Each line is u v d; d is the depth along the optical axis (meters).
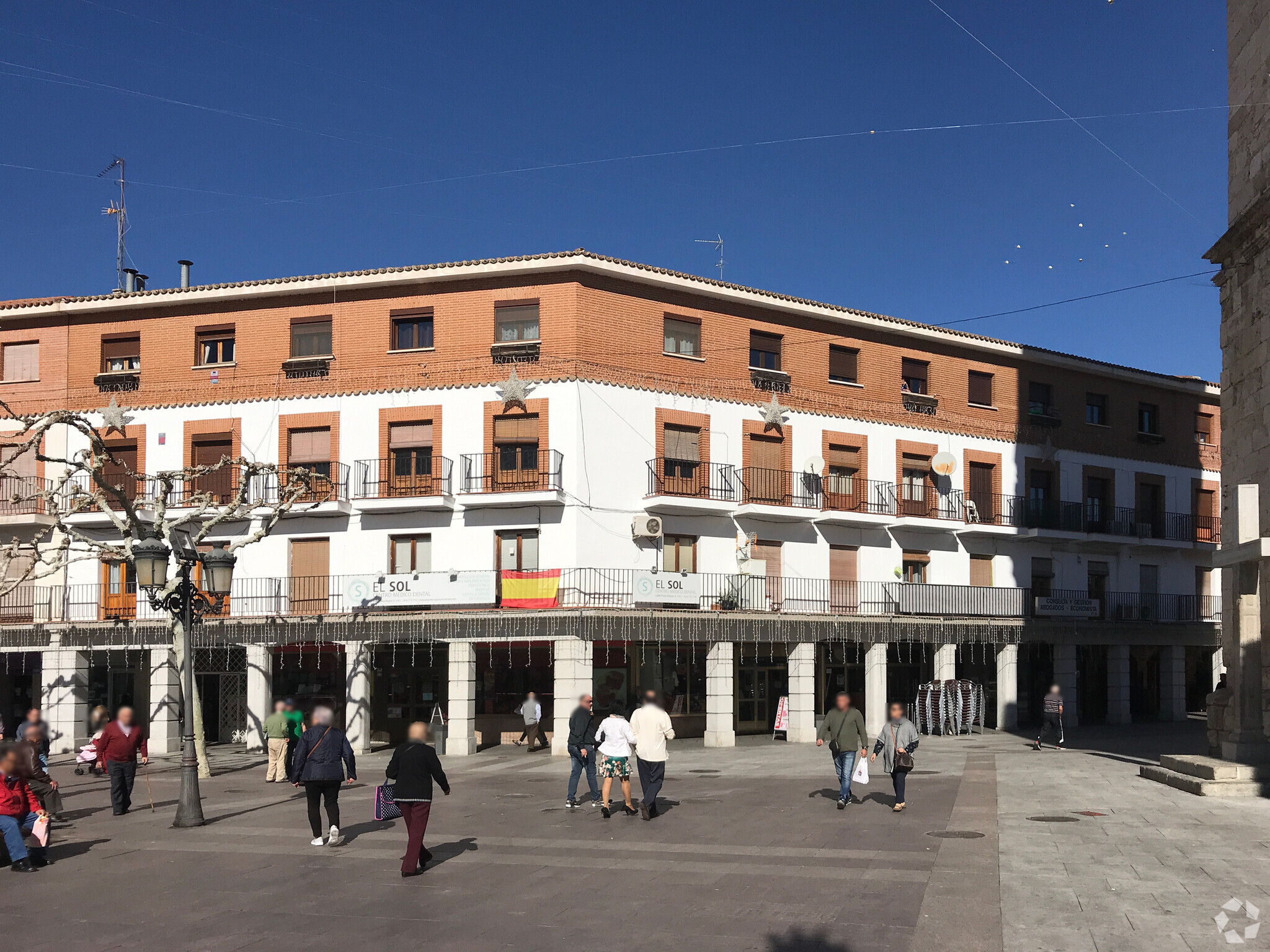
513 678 32.44
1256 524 19.89
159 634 31.98
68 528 26.50
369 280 31.84
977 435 38.50
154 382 33.44
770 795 18.86
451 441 31.23
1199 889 10.41
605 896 10.59
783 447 34.06
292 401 32.41
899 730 16.16
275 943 9.15
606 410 31.03
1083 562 40.88
